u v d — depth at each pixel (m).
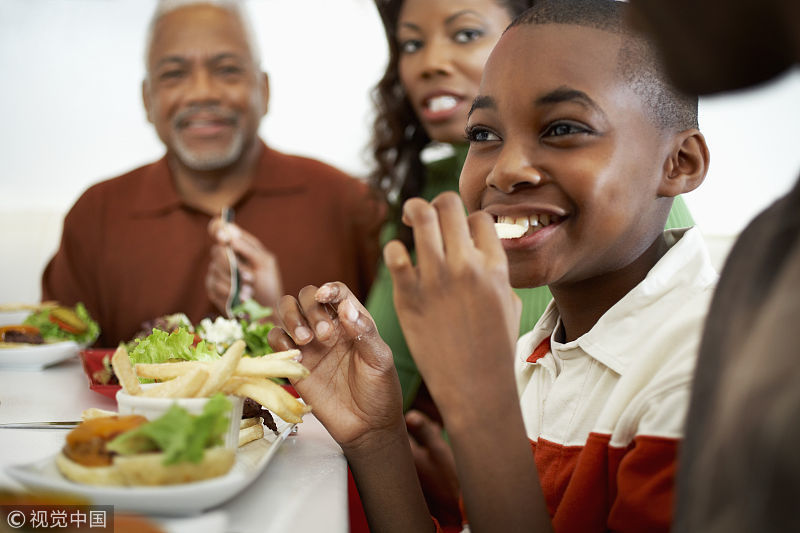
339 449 0.81
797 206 0.35
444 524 1.26
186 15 2.45
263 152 2.55
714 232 2.57
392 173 1.85
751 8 0.32
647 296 0.70
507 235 0.67
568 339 0.80
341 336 0.79
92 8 3.13
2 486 0.59
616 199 0.66
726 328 0.36
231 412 0.65
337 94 3.19
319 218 2.47
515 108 0.68
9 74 3.12
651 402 0.63
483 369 0.54
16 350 1.35
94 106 3.19
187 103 2.40
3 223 3.07
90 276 2.49
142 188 2.52
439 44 1.62
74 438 0.54
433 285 0.53
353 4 3.13
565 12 0.70
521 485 0.56
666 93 0.67
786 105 2.49
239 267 2.22
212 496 0.52
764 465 0.28
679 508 0.37
